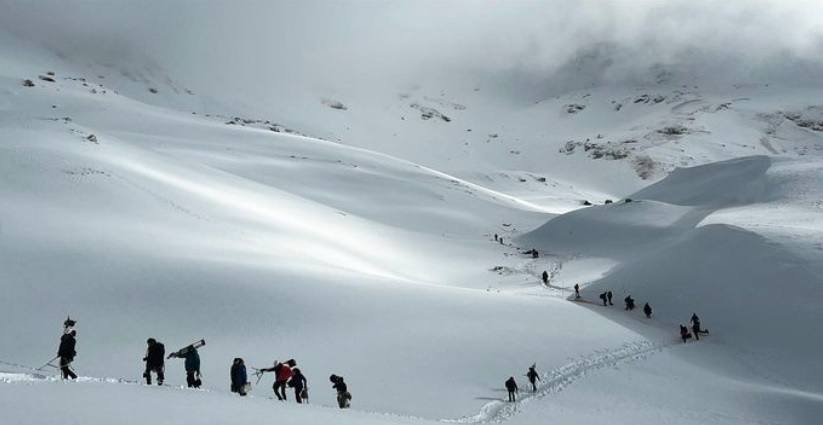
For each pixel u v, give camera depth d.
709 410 27.03
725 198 73.44
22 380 14.54
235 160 104.19
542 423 23.55
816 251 44.28
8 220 37.34
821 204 60.28
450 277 61.91
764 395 29.22
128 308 29.94
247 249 43.16
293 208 70.62
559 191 197.25
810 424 26.30
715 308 42.50
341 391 20.86
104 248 35.59
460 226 90.50
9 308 28.38
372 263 57.94
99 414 11.20
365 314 33.44
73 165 50.97
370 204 93.75
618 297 47.75
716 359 35.28
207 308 30.98
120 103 155.88
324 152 129.25
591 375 29.89
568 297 49.16
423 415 23.23
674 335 39.22
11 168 47.31
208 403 13.80
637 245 67.25
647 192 90.44
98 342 26.91
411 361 28.64
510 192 185.50
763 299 41.41
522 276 61.22
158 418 11.45
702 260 48.16
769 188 69.56
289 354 27.75
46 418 10.48
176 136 125.44
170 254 36.94
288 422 12.61
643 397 27.94
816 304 39.19
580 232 76.69
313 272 39.50
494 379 28.16
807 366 34.38
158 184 55.00
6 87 145.25
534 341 33.12
